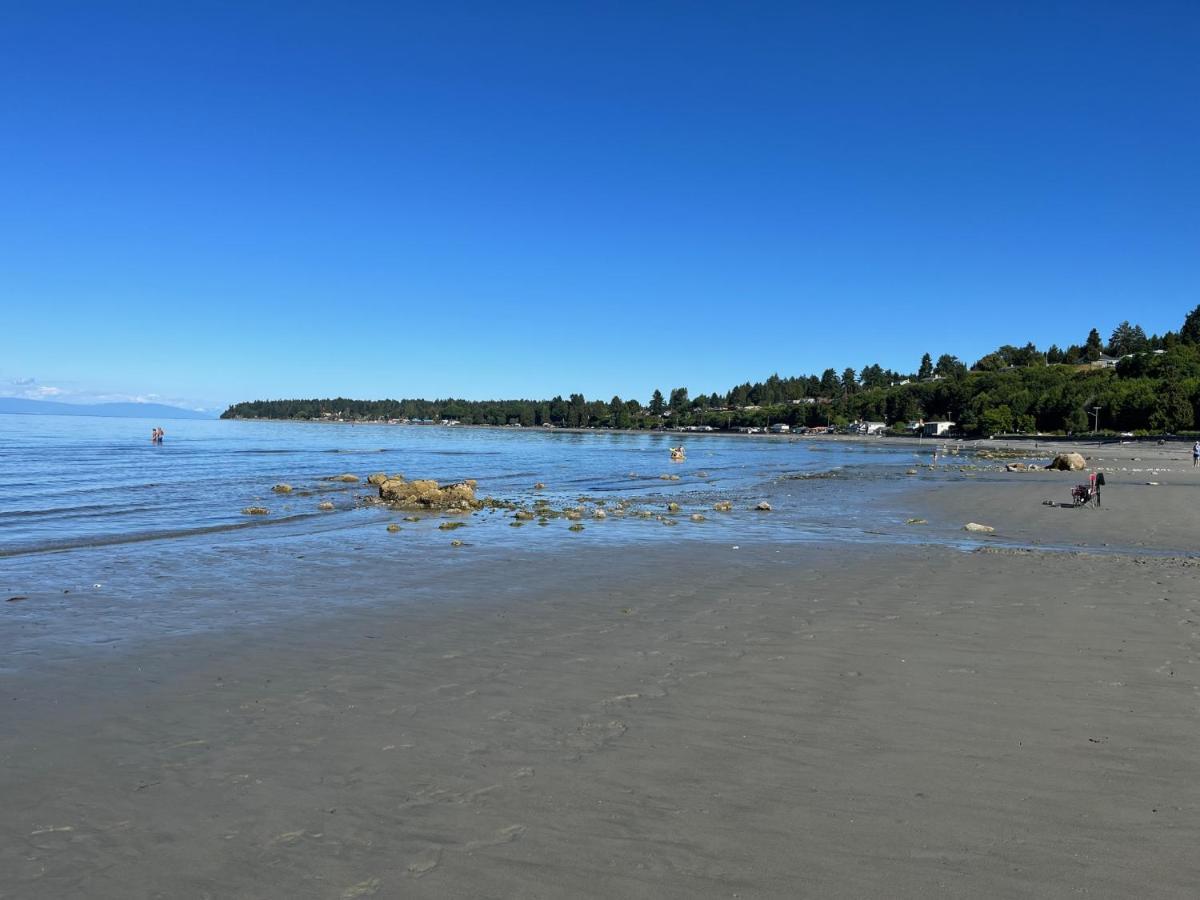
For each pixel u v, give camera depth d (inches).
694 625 423.5
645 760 249.4
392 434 6678.2
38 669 342.6
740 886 180.4
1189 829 204.7
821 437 7165.4
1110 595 496.1
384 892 178.5
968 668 343.6
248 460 2268.7
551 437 6471.5
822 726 277.6
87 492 1244.5
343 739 267.0
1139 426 4810.5
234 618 438.9
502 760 249.8
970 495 1321.4
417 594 505.4
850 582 546.0
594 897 176.6
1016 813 213.8
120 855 195.0
